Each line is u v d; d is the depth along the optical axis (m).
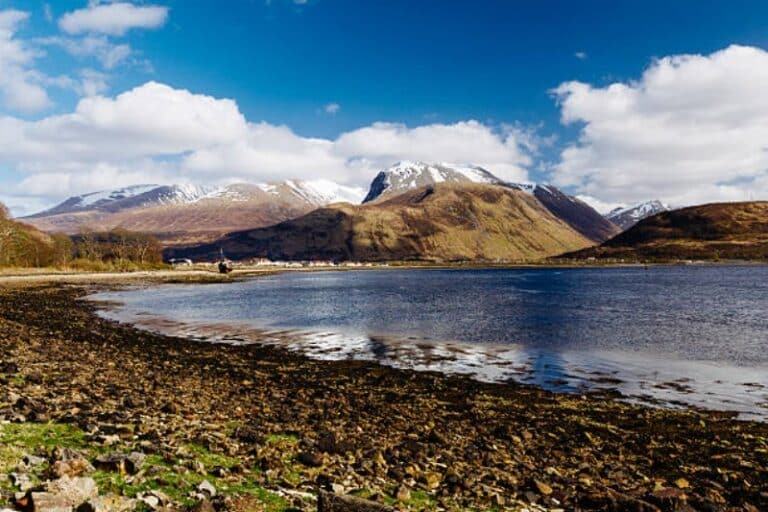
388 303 92.19
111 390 21.30
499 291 124.12
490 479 15.37
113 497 9.08
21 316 60.38
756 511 14.43
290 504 10.79
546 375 35.91
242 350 44.38
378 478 14.16
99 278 171.25
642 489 15.54
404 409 25.62
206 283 170.62
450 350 45.44
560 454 19.41
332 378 33.66
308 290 133.00
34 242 192.00
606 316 69.88
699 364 39.31
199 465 12.27
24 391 18.78
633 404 28.41
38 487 8.81
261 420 19.88
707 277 185.62
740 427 23.98
